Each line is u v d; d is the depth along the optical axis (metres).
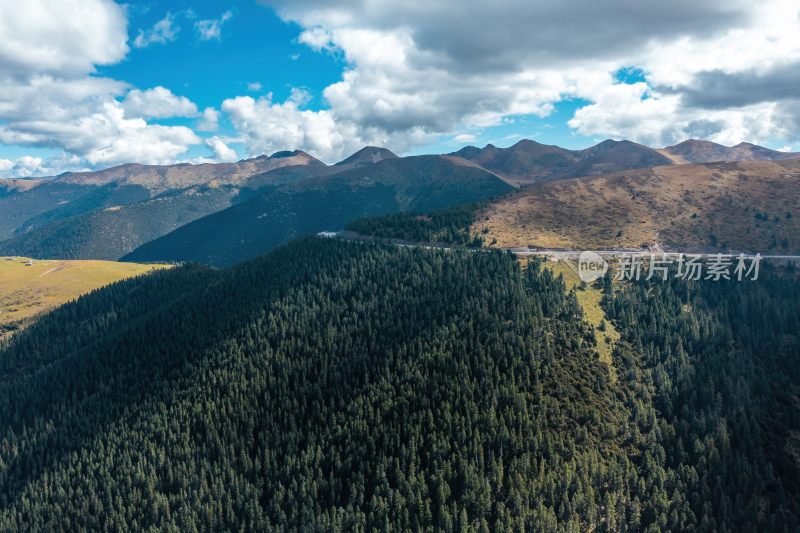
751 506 154.38
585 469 162.12
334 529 153.38
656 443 174.75
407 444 172.62
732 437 178.25
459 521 150.38
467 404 176.00
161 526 169.62
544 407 176.62
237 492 173.62
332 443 181.12
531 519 148.75
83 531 176.00
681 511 154.25
